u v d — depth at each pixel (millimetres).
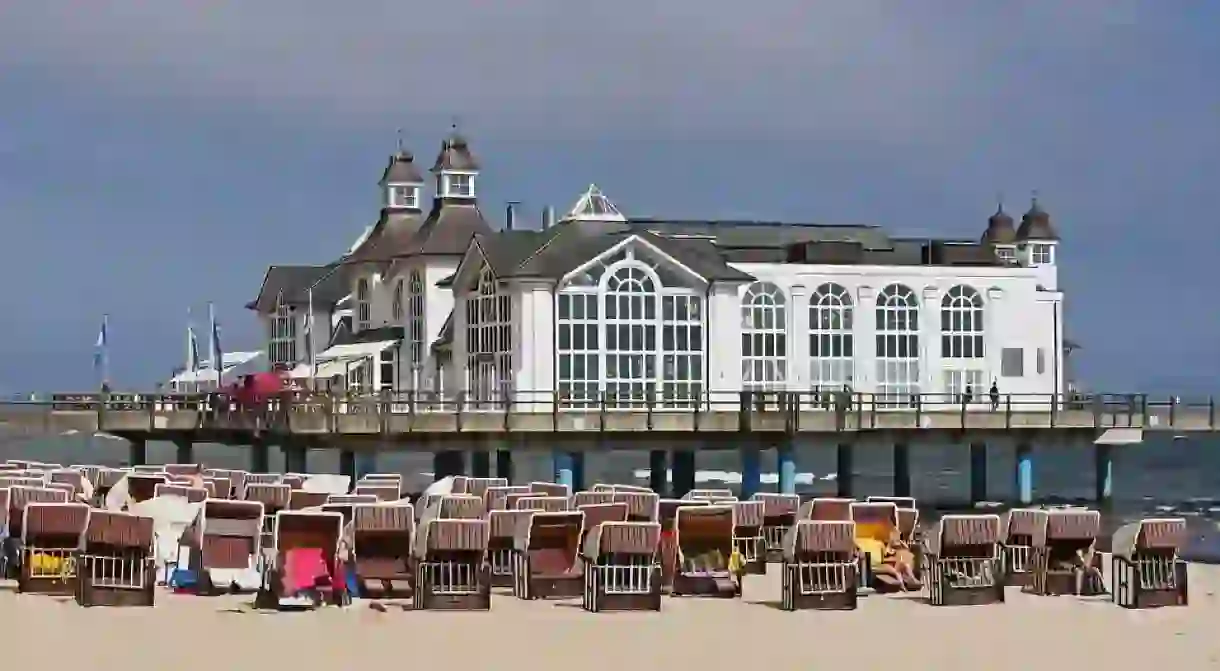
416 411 62125
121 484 43250
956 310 73438
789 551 35312
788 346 70875
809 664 29578
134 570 34781
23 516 37125
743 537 41531
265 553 35781
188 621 32719
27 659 28781
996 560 37938
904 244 77812
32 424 65688
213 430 64250
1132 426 68250
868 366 71938
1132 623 34188
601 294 64875
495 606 35406
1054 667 29719
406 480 84938
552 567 37375
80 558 34188
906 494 70750
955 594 36438
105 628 31812
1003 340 73875
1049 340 74688
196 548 37406
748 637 32000
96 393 68125
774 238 76438
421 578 34594
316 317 89750
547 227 79875
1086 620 34500
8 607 34062
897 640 31938
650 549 34906
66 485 44156
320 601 34688
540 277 63938
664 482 70875
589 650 30438
